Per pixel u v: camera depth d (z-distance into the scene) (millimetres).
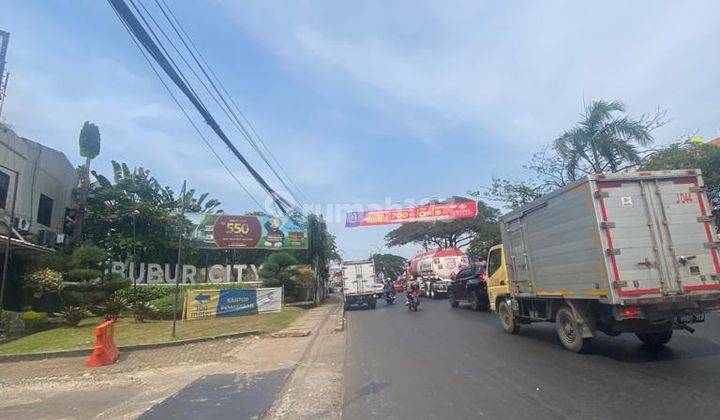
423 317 18594
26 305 19156
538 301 11055
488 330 13344
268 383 8188
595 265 8375
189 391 7715
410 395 6871
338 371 9078
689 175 8648
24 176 20328
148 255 26641
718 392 6000
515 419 5523
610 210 8328
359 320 19750
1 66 18766
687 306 8078
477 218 48250
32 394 7840
